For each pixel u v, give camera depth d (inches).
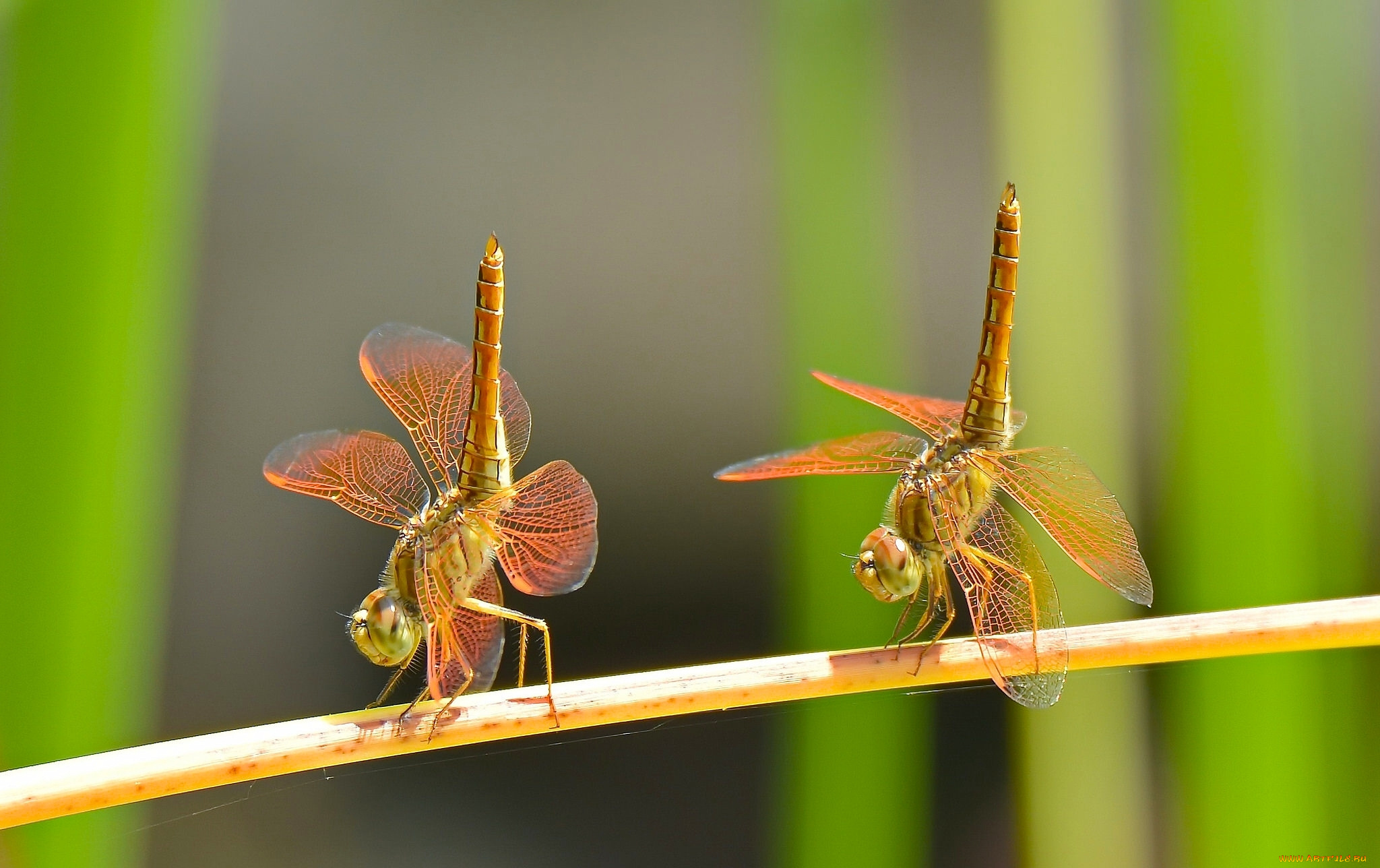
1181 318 27.6
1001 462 26.8
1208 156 27.7
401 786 27.6
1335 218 27.6
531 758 27.7
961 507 26.8
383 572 26.7
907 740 27.4
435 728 26.3
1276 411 27.5
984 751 27.4
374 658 26.6
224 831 27.4
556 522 26.7
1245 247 27.6
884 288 27.8
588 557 26.6
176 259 27.3
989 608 26.7
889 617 27.5
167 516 27.3
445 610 26.6
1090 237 27.7
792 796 27.4
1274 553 27.4
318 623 27.8
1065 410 27.6
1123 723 27.3
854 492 27.6
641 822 27.5
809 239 27.8
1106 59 27.7
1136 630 26.6
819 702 27.5
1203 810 27.2
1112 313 27.6
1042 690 26.5
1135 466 27.5
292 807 27.5
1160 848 27.3
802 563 27.6
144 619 27.2
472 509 26.7
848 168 27.8
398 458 26.7
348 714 26.3
